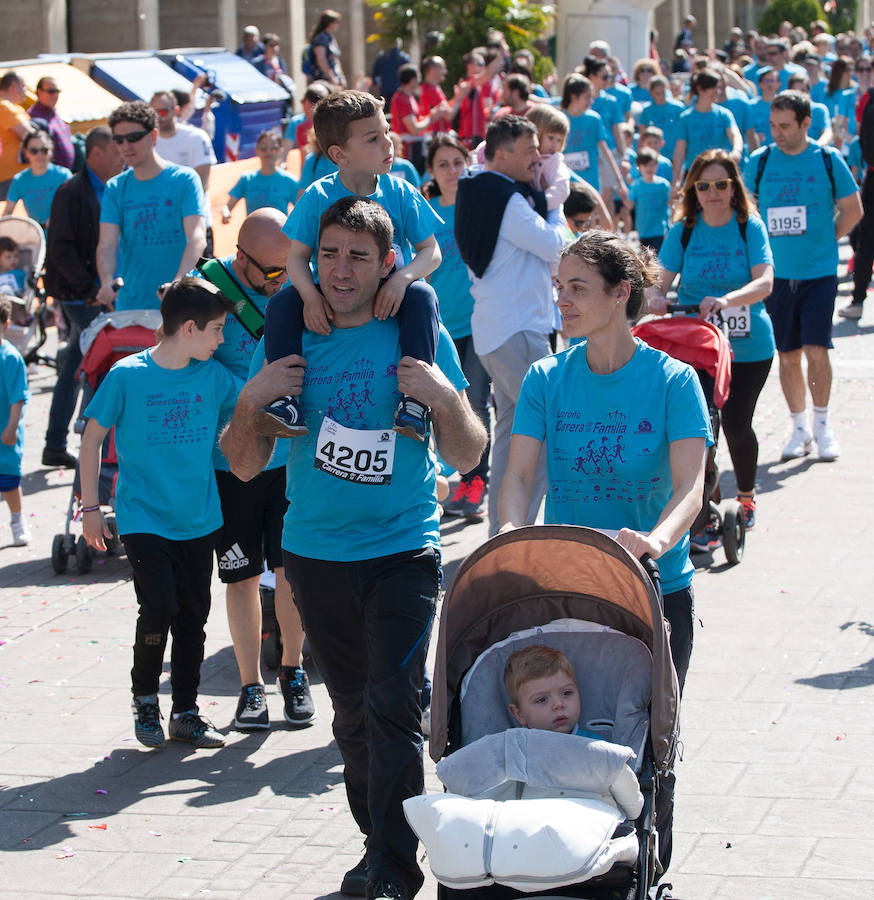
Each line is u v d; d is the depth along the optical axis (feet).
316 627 25.04
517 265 42.45
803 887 24.90
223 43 162.91
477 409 50.85
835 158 54.80
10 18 144.97
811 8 266.57
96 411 32.76
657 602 20.43
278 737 33.35
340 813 29.14
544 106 46.37
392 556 24.34
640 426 23.16
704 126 88.07
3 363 49.32
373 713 23.61
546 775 19.35
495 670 21.65
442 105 111.75
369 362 24.30
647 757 20.56
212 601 43.65
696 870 25.66
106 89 112.16
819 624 38.58
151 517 32.27
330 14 128.77
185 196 45.78
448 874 18.34
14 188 80.89
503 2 146.92
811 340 55.31
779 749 30.73
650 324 41.11
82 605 43.55
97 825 28.86
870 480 53.31
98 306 58.54
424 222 28.78
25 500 56.39
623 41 189.98
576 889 19.16
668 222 90.53
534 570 22.04
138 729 32.78
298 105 145.48
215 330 32.48
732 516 43.62
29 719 34.73
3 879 26.73
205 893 25.91
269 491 33.06
